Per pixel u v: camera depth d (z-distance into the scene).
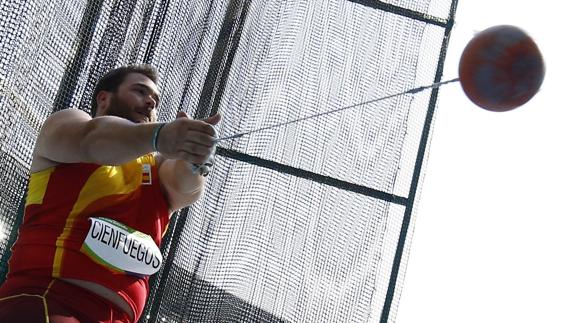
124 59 4.12
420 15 4.88
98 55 4.00
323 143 4.63
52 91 3.83
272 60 4.72
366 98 4.73
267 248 4.46
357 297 4.45
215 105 4.55
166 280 4.29
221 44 4.59
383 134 4.68
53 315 2.37
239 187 4.52
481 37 2.35
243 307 4.38
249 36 4.70
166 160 2.75
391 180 4.62
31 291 2.42
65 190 2.54
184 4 4.37
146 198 2.65
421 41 4.85
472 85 2.35
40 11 3.76
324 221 4.53
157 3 4.25
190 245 4.38
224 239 4.44
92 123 2.42
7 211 3.68
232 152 4.55
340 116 4.68
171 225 4.35
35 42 3.76
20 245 2.53
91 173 2.56
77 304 2.43
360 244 4.52
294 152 4.60
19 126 3.71
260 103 4.65
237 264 4.42
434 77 4.80
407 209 4.58
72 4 3.90
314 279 4.46
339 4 4.86
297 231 4.50
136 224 2.60
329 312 4.43
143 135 2.28
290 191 4.54
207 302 4.36
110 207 2.56
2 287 2.50
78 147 2.42
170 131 2.25
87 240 2.47
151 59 4.23
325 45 4.79
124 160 2.37
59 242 2.47
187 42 4.41
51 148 2.50
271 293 4.41
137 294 2.57
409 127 4.71
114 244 2.52
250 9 4.71
